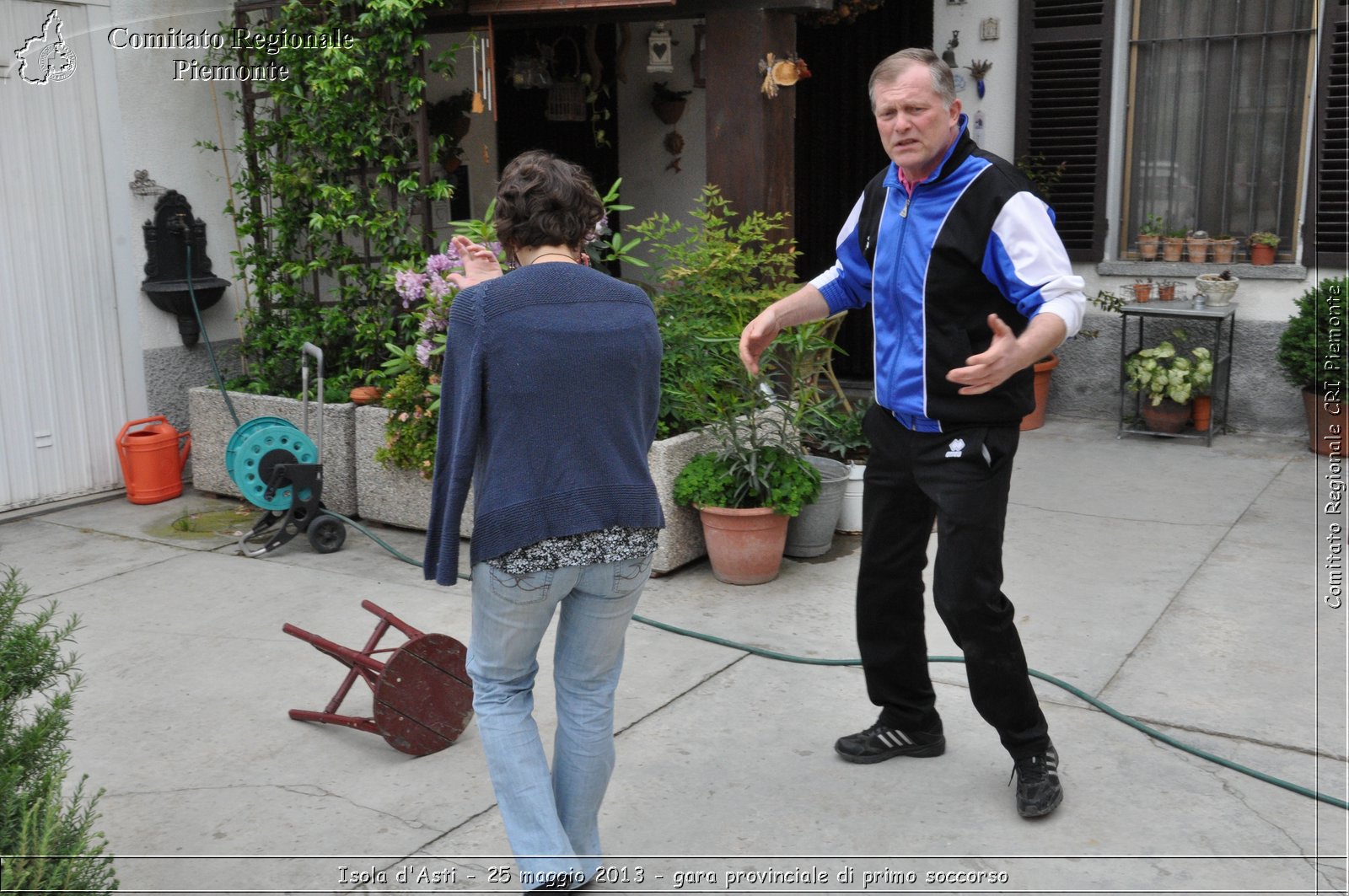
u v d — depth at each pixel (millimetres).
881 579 3035
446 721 3273
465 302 2312
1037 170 7066
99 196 5758
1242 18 6543
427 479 5168
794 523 4789
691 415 4785
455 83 7199
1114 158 6984
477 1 5406
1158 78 6824
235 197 6273
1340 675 3670
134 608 4422
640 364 2408
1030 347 2412
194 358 6234
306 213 5859
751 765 3180
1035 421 7047
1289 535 5031
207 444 5938
